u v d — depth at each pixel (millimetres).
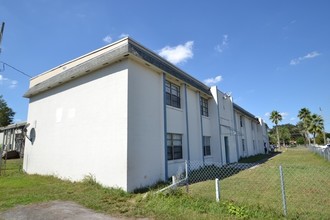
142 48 12523
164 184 11047
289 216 5609
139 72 11523
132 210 6570
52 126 13977
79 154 11789
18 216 6238
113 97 10883
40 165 14273
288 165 18219
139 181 10219
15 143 26344
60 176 12594
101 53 12797
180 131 14703
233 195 8000
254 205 6453
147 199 7523
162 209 6375
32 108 16203
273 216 5602
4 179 12539
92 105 11750
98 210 6719
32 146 15367
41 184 10875
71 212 6523
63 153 12766
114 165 10109
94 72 12055
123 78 10703
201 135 17219
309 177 11969
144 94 11641
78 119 12320
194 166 15922
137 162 10297
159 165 11922
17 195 8602
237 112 29109
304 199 7426
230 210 5957
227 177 12820
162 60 14227
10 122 49594
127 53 10445
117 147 10172
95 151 11039
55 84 13992
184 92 15562
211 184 10336
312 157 26984
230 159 22344
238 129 29016
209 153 19359
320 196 7844
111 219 5887
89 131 11562
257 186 9773
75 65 14227
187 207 6391
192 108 17062
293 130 109688
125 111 10234
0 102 49312
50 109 14445
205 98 20281
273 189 9086
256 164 19938
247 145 33375
